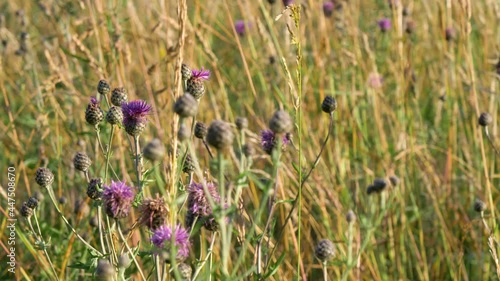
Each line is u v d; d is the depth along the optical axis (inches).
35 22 127.0
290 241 87.5
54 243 86.5
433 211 94.2
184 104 68.4
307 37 110.6
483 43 104.9
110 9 94.0
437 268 89.8
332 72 102.3
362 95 99.2
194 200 71.0
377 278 86.0
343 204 91.8
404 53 105.7
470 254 89.6
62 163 92.4
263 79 98.3
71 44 96.5
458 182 97.1
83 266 72.0
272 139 73.5
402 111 97.3
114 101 78.1
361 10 120.3
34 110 96.5
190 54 94.2
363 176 96.0
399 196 90.9
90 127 94.1
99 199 71.9
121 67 91.6
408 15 102.0
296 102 76.0
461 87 98.0
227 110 93.8
